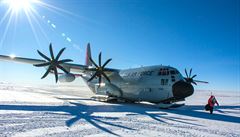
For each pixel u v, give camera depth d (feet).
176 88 48.03
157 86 52.06
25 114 32.40
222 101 92.27
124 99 65.87
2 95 67.00
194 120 35.24
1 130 22.44
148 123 30.48
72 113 35.81
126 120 31.94
